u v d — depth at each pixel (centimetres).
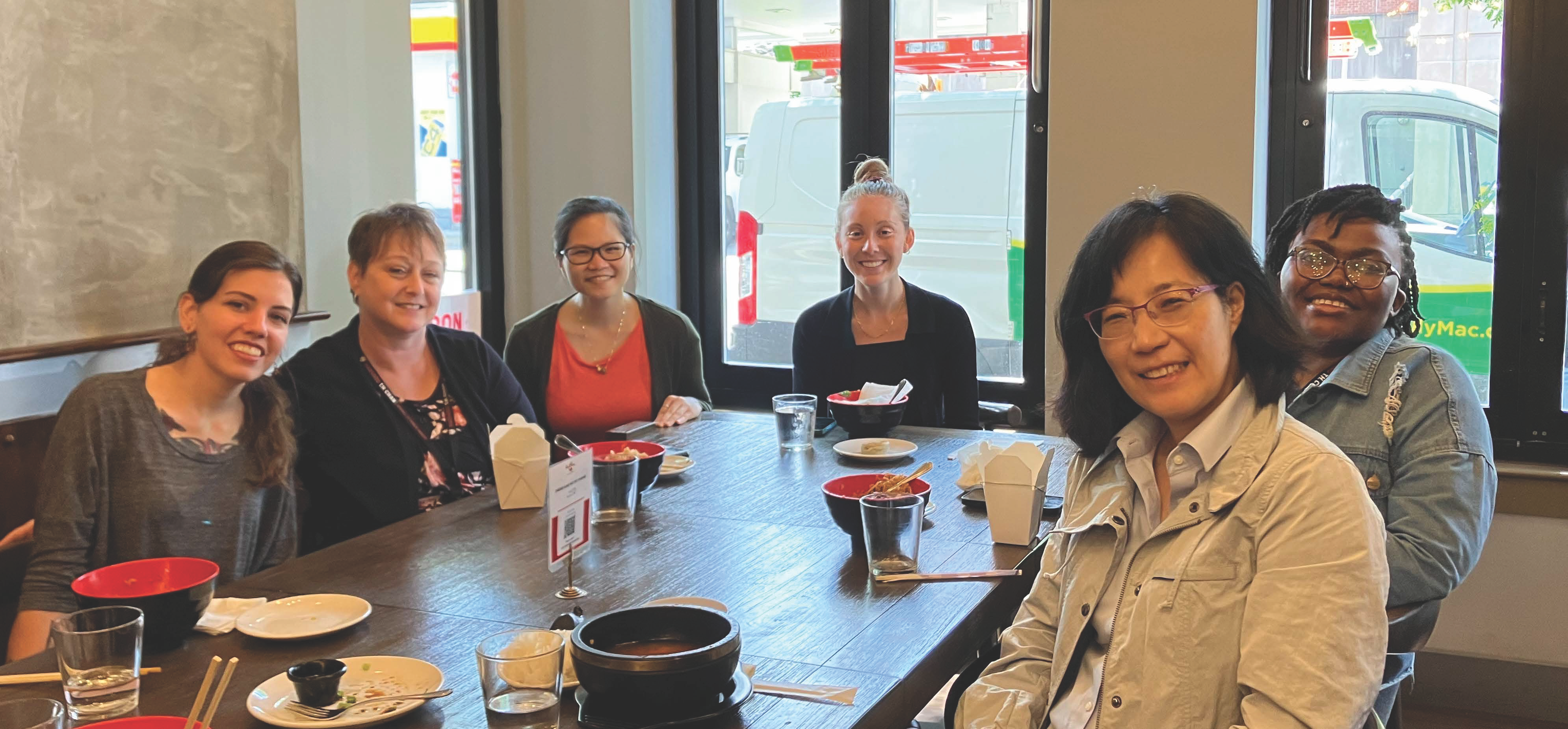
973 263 383
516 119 410
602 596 166
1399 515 177
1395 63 321
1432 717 310
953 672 153
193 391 199
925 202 387
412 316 246
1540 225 309
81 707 125
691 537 196
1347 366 191
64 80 247
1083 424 153
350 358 246
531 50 405
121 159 260
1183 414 137
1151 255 135
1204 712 129
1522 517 305
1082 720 140
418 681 135
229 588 171
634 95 396
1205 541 132
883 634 151
